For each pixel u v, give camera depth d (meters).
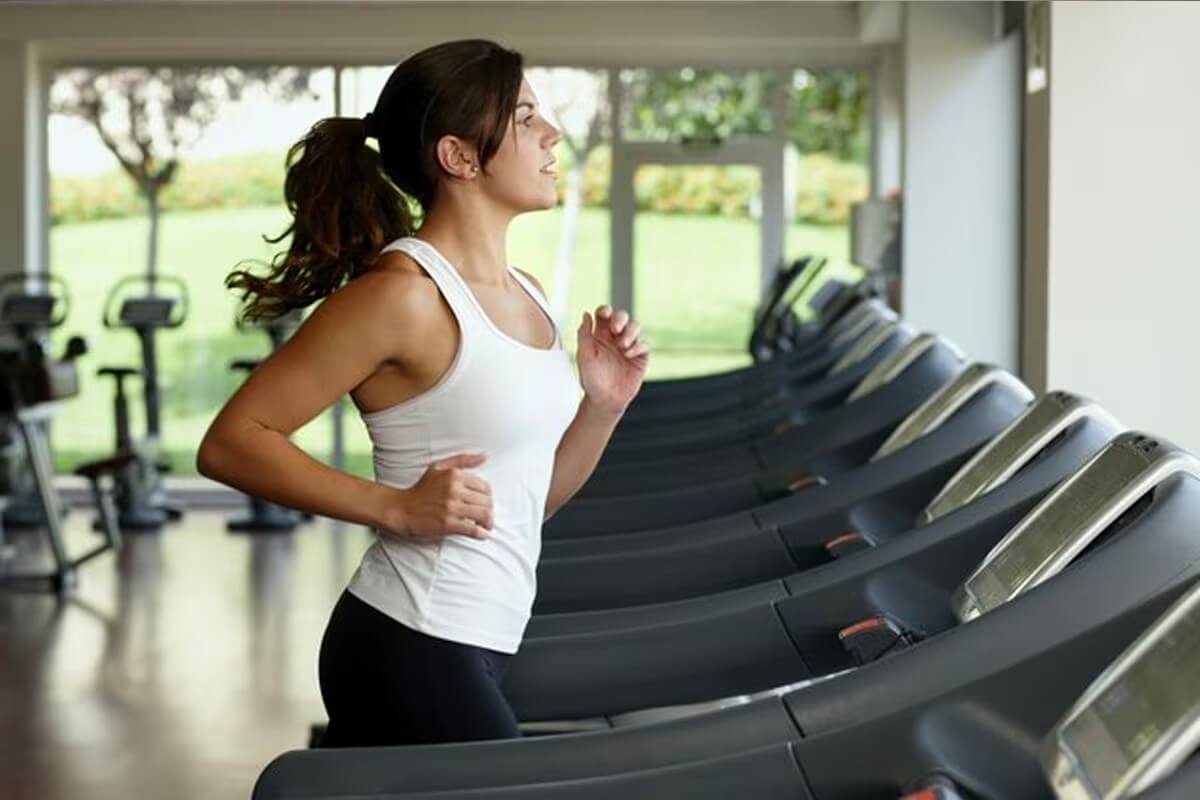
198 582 10.34
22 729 7.02
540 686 3.59
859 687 2.70
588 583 4.52
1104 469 3.08
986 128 10.85
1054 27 6.43
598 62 14.26
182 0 10.51
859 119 14.26
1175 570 2.69
